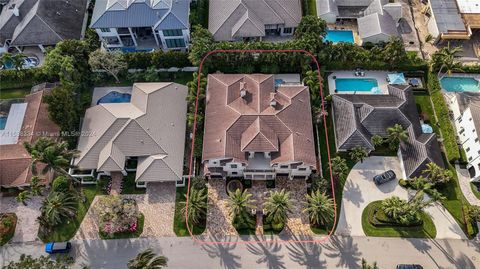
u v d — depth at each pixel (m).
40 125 75.00
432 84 80.12
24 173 69.94
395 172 72.06
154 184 71.38
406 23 91.38
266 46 80.62
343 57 80.50
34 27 84.62
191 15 89.75
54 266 59.53
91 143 71.62
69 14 88.44
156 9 83.56
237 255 64.81
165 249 65.62
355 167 72.62
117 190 70.94
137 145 70.88
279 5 87.62
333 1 90.62
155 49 88.44
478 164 68.19
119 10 83.38
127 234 66.94
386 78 83.44
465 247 65.25
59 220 65.50
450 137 73.69
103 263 64.69
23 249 65.94
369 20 86.56
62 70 78.06
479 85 82.19
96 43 86.62
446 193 69.75
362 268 60.69
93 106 79.88
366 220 67.56
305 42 79.88
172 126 73.88
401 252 64.88
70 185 69.00
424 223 67.12
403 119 73.50
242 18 85.62
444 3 89.00
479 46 87.44
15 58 79.81
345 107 75.56
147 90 76.75
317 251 64.88
